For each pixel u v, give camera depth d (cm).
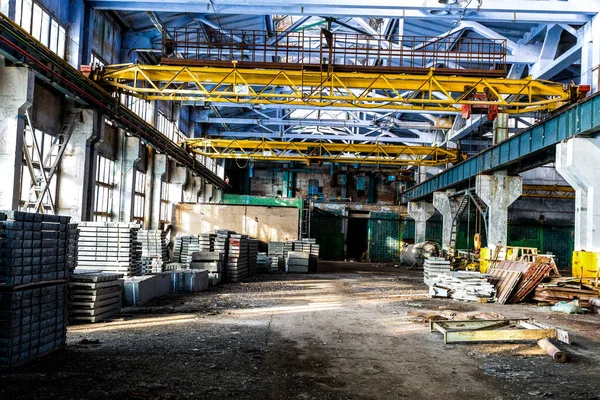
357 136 4066
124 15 2384
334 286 2050
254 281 2173
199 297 1516
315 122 3809
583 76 1920
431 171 4344
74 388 599
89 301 1032
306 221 4031
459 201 3575
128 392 591
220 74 2005
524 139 2141
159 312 1193
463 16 1891
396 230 4869
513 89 1998
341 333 1003
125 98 2466
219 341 887
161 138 2747
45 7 1656
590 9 1834
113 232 1420
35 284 725
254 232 3231
